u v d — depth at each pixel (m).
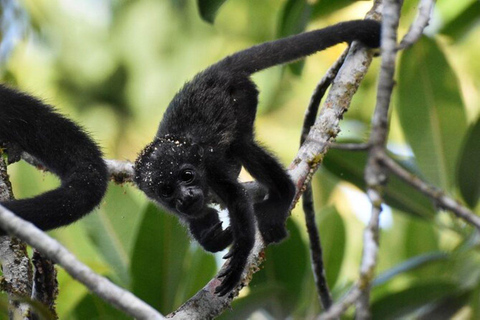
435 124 11.13
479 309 10.25
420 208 10.60
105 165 9.25
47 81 19.66
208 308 7.81
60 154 9.22
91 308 9.70
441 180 10.87
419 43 11.18
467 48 17.25
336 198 15.80
